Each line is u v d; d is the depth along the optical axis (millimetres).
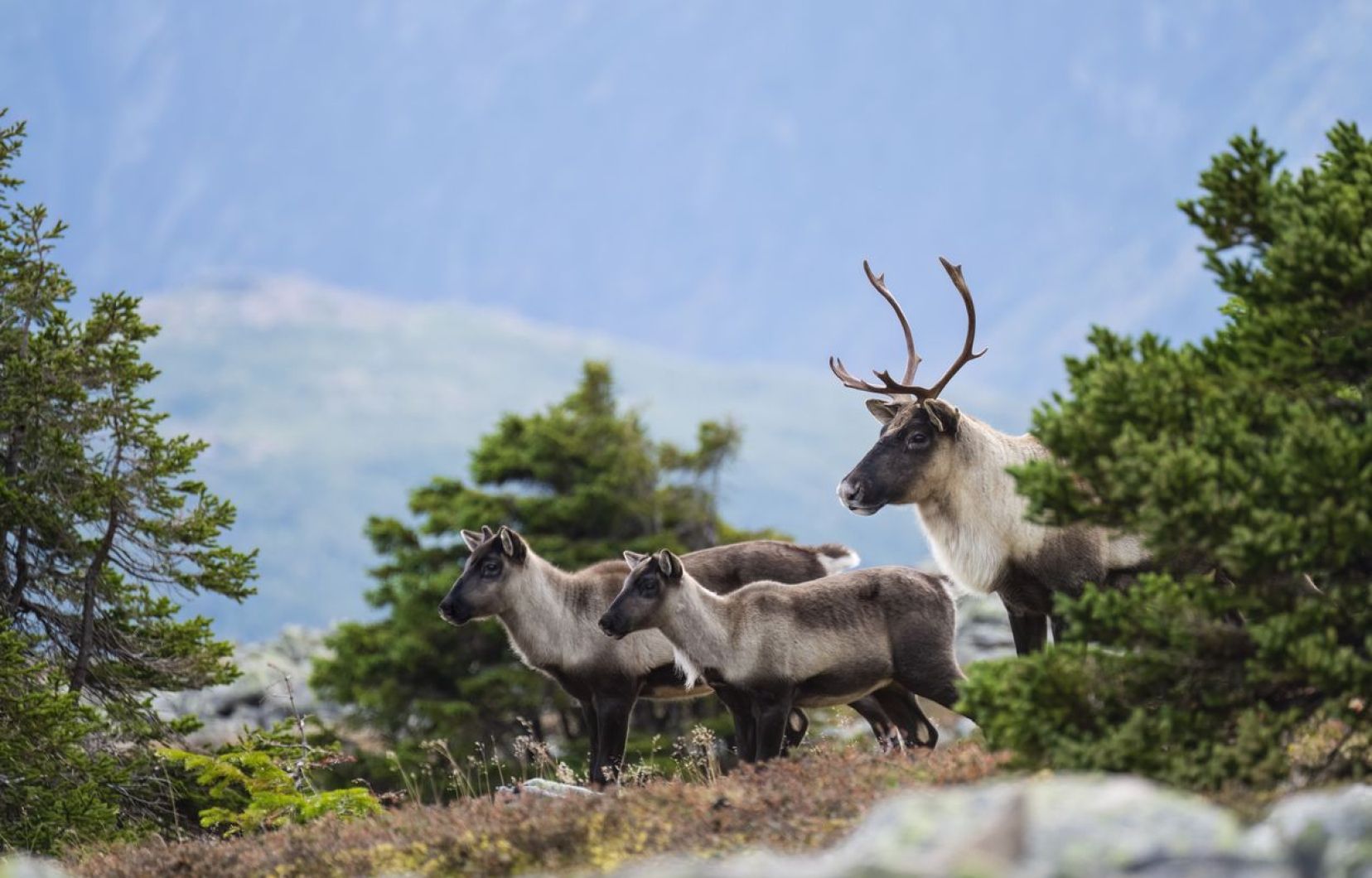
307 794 45281
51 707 47938
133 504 55250
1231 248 28969
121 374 55125
